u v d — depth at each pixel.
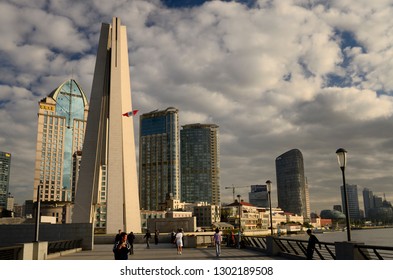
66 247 32.28
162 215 170.88
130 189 68.25
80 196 66.69
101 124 70.69
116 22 72.38
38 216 25.02
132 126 71.69
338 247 17.22
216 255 26.38
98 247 43.00
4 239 37.03
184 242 39.69
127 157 69.31
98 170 69.31
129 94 72.94
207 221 192.62
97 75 71.62
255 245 32.25
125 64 73.31
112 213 64.69
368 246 15.80
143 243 51.12
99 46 72.75
